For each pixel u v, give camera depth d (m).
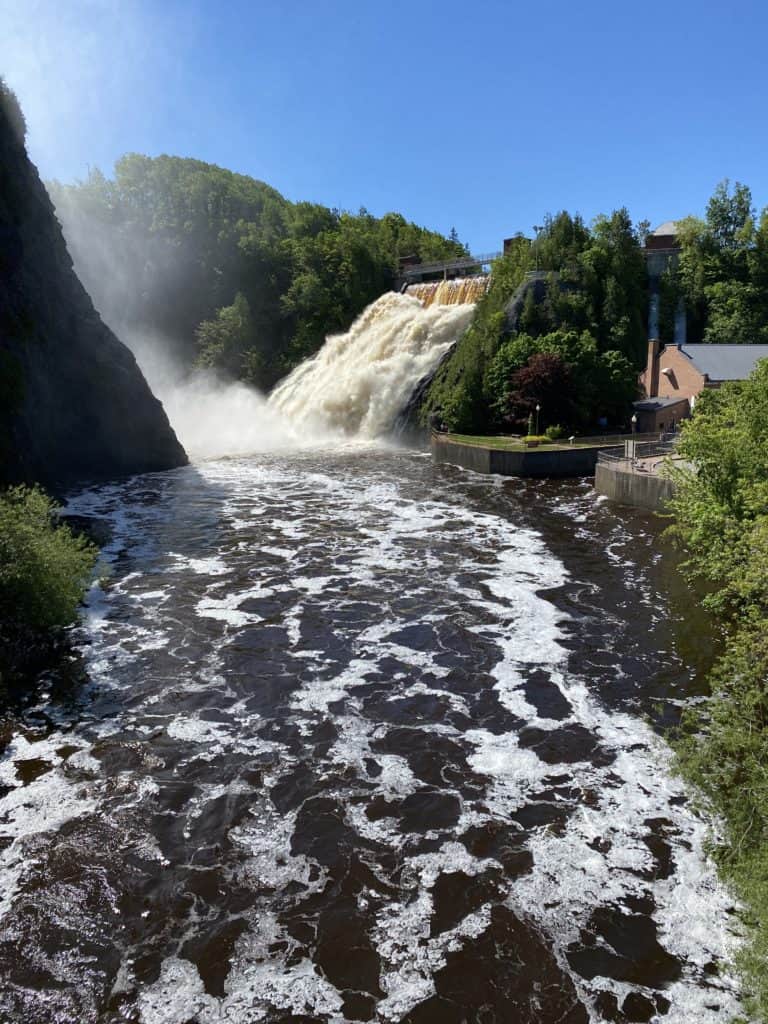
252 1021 9.73
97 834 13.21
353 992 10.12
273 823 13.52
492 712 17.47
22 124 44.94
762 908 10.37
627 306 68.06
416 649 21.08
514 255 73.12
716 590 25.27
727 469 24.23
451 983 10.23
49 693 18.48
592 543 31.72
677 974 10.30
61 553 21.98
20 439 39.59
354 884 12.02
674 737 16.22
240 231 99.38
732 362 58.38
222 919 11.35
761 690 15.62
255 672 19.67
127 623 23.09
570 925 11.16
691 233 76.56
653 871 12.17
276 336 93.50
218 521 36.94
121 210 101.50
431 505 39.88
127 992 10.15
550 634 22.02
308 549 31.47
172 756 15.70
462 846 12.85
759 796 12.72
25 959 10.65
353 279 95.31
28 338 42.22
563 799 14.10
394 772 15.07
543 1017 9.72
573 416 54.81
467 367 59.94
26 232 44.31
